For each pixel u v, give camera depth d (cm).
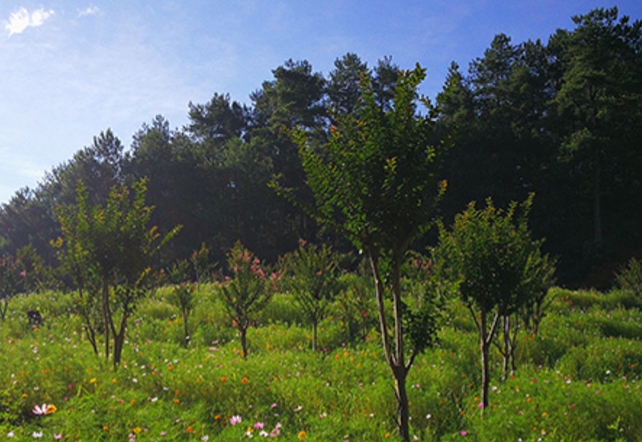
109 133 4144
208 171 4169
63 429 571
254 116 5647
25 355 912
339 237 3966
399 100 623
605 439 609
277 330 1231
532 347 1008
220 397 718
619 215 3934
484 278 734
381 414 684
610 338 1145
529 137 3934
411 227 636
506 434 608
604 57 3822
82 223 907
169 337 1227
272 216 4472
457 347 1038
